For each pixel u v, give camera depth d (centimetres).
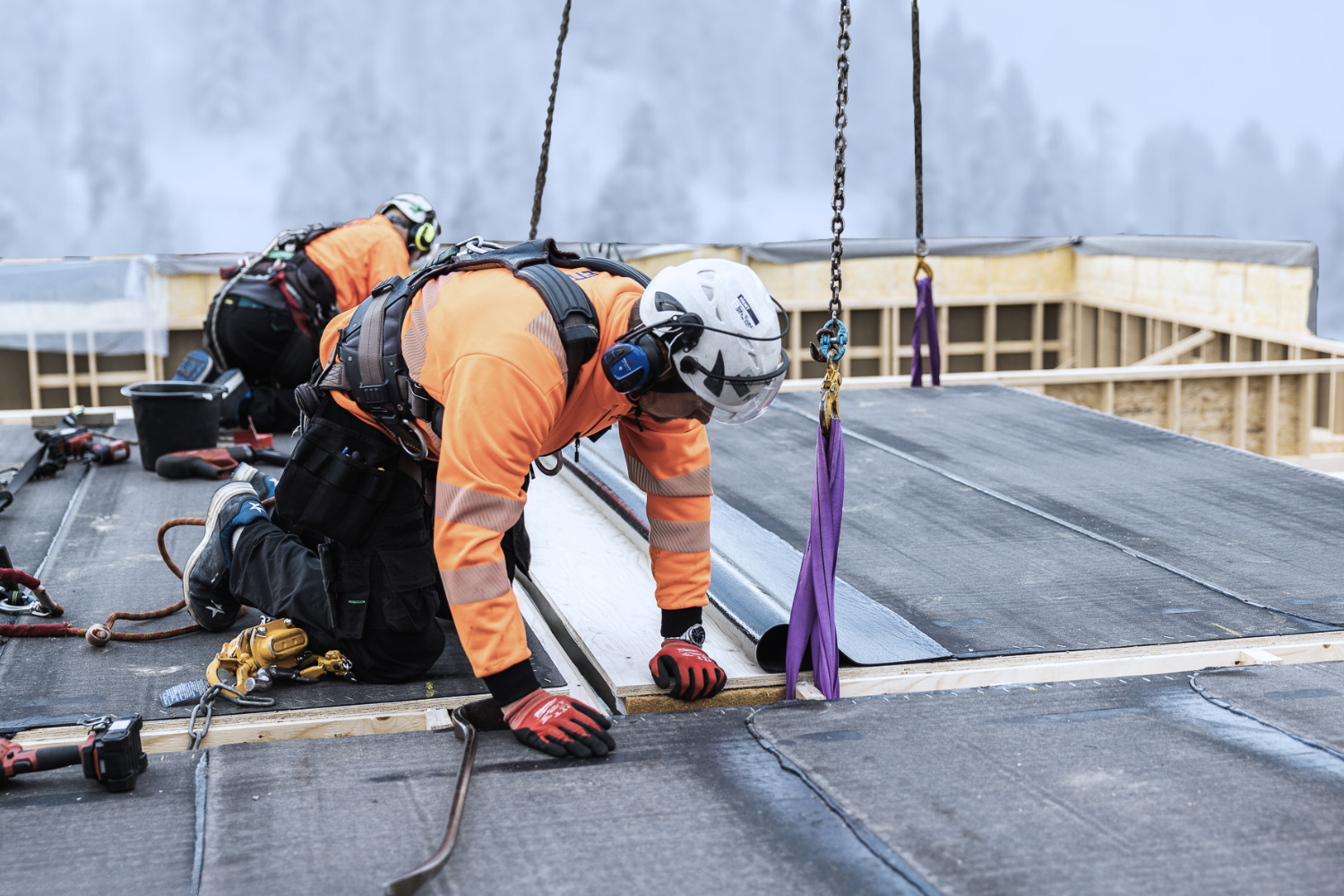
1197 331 895
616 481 382
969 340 1026
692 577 241
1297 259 798
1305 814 186
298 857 177
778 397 568
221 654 242
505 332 195
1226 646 269
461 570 202
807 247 968
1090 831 182
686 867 173
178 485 432
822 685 240
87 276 831
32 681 249
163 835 186
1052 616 287
